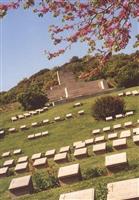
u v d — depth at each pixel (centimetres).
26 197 1457
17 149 3238
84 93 5641
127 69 5125
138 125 3008
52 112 4197
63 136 3278
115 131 3030
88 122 3488
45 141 3266
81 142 2658
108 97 3447
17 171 2091
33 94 4853
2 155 3048
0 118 4653
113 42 887
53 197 1348
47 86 7194
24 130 3797
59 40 940
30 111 4725
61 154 2136
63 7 882
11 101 6769
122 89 5000
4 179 1967
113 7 862
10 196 1520
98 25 883
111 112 3384
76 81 5809
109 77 6084
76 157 2105
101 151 2094
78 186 1409
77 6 879
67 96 5647
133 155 1783
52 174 1631
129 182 997
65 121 3738
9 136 3716
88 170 1559
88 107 3981
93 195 982
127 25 873
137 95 4094
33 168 2084
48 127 3691
